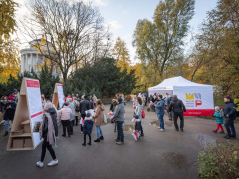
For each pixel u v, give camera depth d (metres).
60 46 20.17
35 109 5.08
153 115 11.23
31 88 5.04
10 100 6.13
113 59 26.05
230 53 9.66
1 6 5.90
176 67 22.25
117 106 5.13
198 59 14.08
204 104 10.61
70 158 4.01
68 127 5.94
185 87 10.69
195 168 3.46
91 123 5.01
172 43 24.16
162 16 24.33
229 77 10.27
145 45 26.08
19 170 3.40
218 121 6.38
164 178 3.08
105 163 3.73
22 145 4.64
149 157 4.05
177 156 4.11
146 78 28.08
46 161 3.84
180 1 21.94
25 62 37.81
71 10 19.67
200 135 6.07
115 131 6.75
